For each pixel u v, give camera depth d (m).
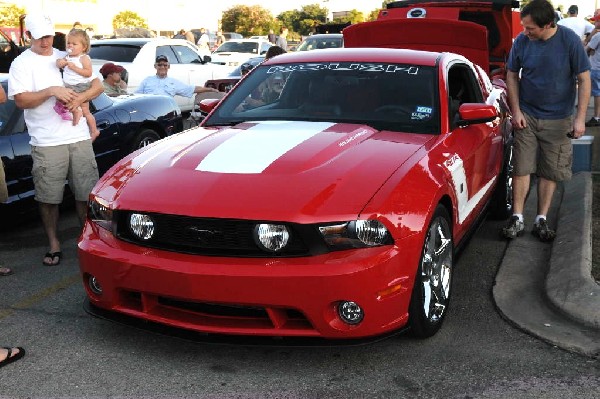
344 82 4.61
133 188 3.54
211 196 3.31
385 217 3.23
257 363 3.47
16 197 5.68
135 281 3.36
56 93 4.82
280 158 3.60
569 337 3.69
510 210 6.13
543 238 5.28
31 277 4.82
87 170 5.20
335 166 3.52
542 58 4.98
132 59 12.66
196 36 35.34
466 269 4.82
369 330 3.24
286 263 3.16
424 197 3.45
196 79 13.98
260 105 4.66
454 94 4.77
